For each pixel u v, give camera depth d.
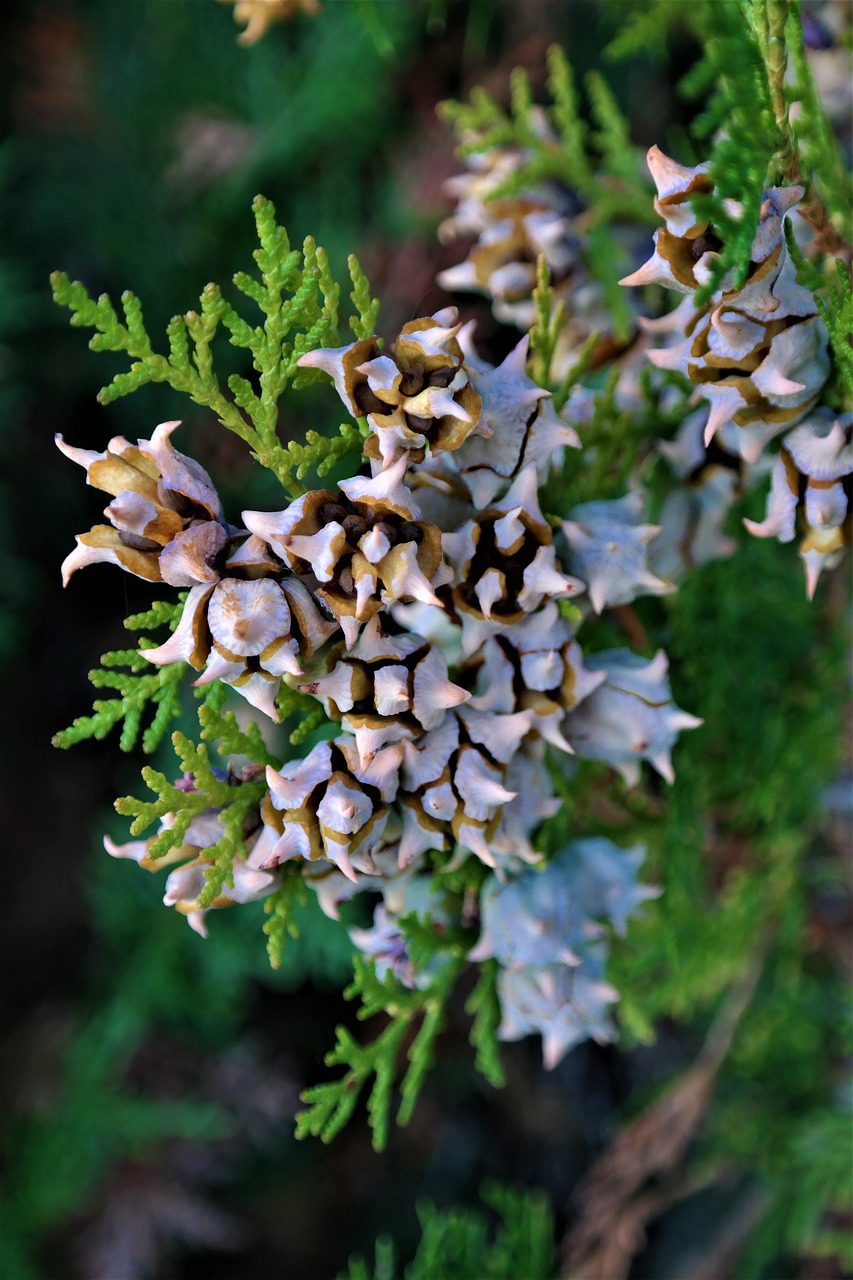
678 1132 0.49
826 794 0.43
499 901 0.34
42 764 0.66
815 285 0.32
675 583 0.36
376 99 0.53
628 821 0.39
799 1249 0.56
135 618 0.33
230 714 0.33
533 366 0.35
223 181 0.58
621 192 0.39
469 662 0.33
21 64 0.61
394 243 0.54
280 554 0.31
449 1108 0.69
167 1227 0.61
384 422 0.31
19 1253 0.59
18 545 0.62
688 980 0.42
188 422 0.56
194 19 0.58
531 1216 0.45
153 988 0.57
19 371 0.60
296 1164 0.69
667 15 0.39
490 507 0.32
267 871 0.33
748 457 0.33
